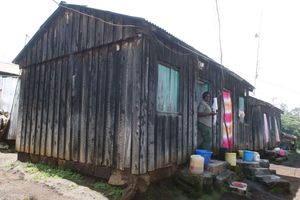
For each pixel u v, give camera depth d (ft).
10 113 33.96
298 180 29.09
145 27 16.96
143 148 16.81
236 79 35.86
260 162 27.58
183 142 21.75
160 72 19.54
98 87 19.69
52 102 23.49
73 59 22.09
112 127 18.30
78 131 20.68
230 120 33.32
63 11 23.59
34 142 24.75
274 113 60.59
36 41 26.21
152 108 17.89
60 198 16.44
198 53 22.74
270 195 21.59
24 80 27.22
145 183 17.07
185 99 22.40
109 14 19.36
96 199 16.08
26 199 16.07
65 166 21.68
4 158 27.89
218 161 23.43
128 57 17.97
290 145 67.97
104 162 18.45
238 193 20.18
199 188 18.48
